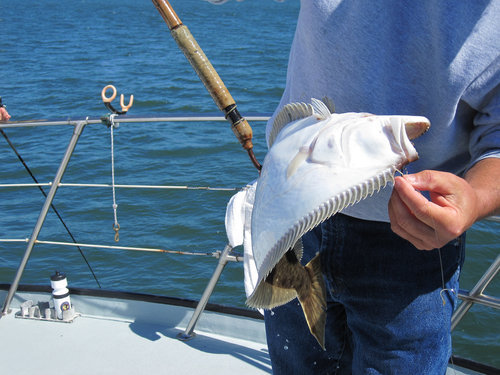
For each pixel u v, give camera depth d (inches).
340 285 62.0
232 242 77.9
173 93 639.8
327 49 55.9
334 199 44.5
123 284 226.2
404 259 58.9
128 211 291.7
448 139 55.6
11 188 325.4
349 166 45.2
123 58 974.4
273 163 50.6
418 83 53.3
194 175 339.6
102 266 240.5
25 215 290.0
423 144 56.2
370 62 54.3
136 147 397.1
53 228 274.5
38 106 582.2
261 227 48.9
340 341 68.9
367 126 46.3
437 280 59.7
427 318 59.7
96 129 444.1
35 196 314.2
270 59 957.8
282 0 75.5
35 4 4389.8
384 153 44.9
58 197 310.3
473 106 52.9
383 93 54.6
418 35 51.9
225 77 749.3
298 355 69.2
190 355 97.9
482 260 219.9
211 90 64.2
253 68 842.2
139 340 102.7
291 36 1507.1
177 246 256.2
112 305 111.3
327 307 66.4
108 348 100.4
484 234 236.1
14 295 116.2
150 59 958.4
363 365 63.2
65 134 434.0
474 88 51.1
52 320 109.6
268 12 3312.0
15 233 269.9
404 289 59.4
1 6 3850.9
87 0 5689.0
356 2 53.6
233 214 78.1
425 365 60.4
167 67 852.6
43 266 241.6
